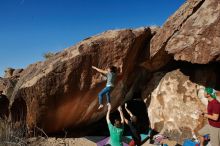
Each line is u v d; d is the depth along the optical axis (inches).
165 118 427.2
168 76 437.1
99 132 467.8
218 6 354.9
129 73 436.8
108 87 364.5
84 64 388.2
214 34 349.7
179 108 414.3
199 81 410.6
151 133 421.7
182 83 421.1
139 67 452.8
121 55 398.6
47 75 376.5
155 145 391.9
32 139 376.5
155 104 443.8
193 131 393.7
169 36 388.2
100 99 364.2
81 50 387.5
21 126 384.8
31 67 419.5
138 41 410.0
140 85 482.0
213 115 268.8
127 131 458.0
